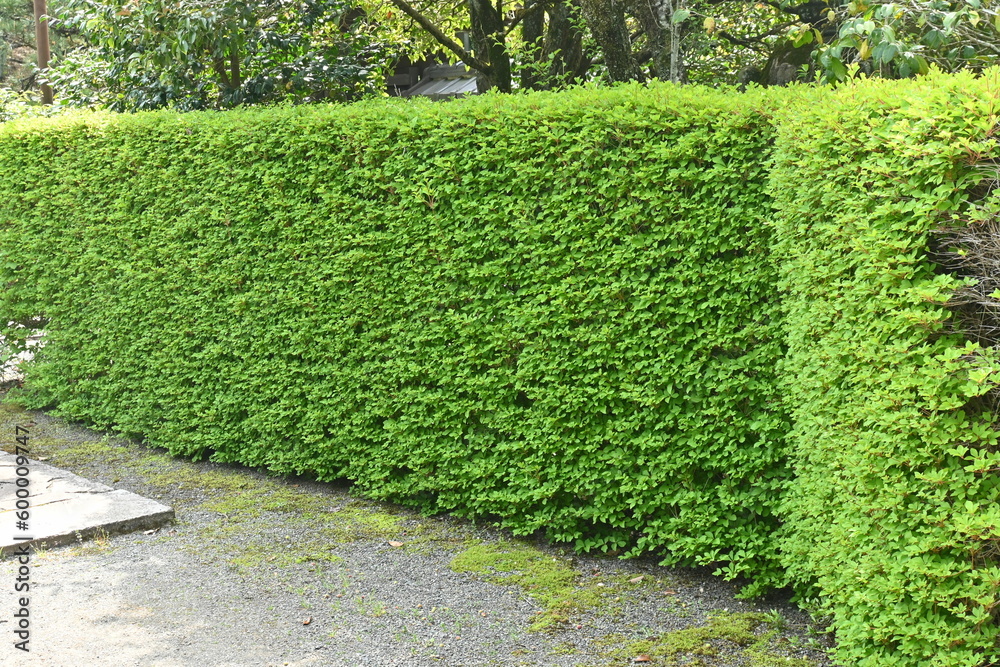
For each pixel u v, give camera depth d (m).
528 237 5.07
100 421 7.95
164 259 7.11
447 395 5.57
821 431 3.86
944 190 3.12
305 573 4.82
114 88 10.88
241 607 4.36
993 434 3.02
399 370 5.76
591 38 9.62
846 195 3.63
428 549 5.22
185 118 6.96
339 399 6.09
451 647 3.98
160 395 7.34
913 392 3.25
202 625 4.15
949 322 3.25
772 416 4.44
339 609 4.37
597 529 5.27
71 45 20.86
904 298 3.26
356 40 10.71
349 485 6.48
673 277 4.63
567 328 4.98
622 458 4.91
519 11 10.80
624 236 4.72
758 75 9.05
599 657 3.90
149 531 5.45
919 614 3.26
